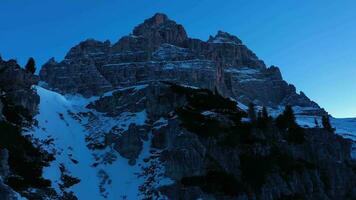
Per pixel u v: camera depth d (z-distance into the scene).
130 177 132.75
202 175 122.50
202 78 198.00
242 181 124.88
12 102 134.62
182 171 122.56
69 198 117.44
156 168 131.62
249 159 129.75
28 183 110.44
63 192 118.12
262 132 141.25
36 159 121.25
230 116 144.25
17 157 113.69
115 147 143.88
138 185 128.38
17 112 133.88
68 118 157.12
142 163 137.00
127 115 156.12
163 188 121.69
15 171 110.25
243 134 137.12
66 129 149.12
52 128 144.38
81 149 142.50
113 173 134.50
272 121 151.75
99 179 131.50
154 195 121.94
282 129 154.12
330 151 157.12
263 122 145.75
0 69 138.50
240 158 130.25
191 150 124.62
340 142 166.38
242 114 151.75
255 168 127.38
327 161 148.00
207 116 139.00
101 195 125.44
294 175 134.62
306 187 135.75
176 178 122.69
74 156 137.38
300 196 130.00
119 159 140.25
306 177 137.00
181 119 136.62
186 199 117.25
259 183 124.56
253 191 123.06
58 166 127.50
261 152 133.75
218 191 119.94
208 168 125.38
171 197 119.62
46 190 113.31
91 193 124.50
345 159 163.25
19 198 100.44
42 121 144.38
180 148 125.50
